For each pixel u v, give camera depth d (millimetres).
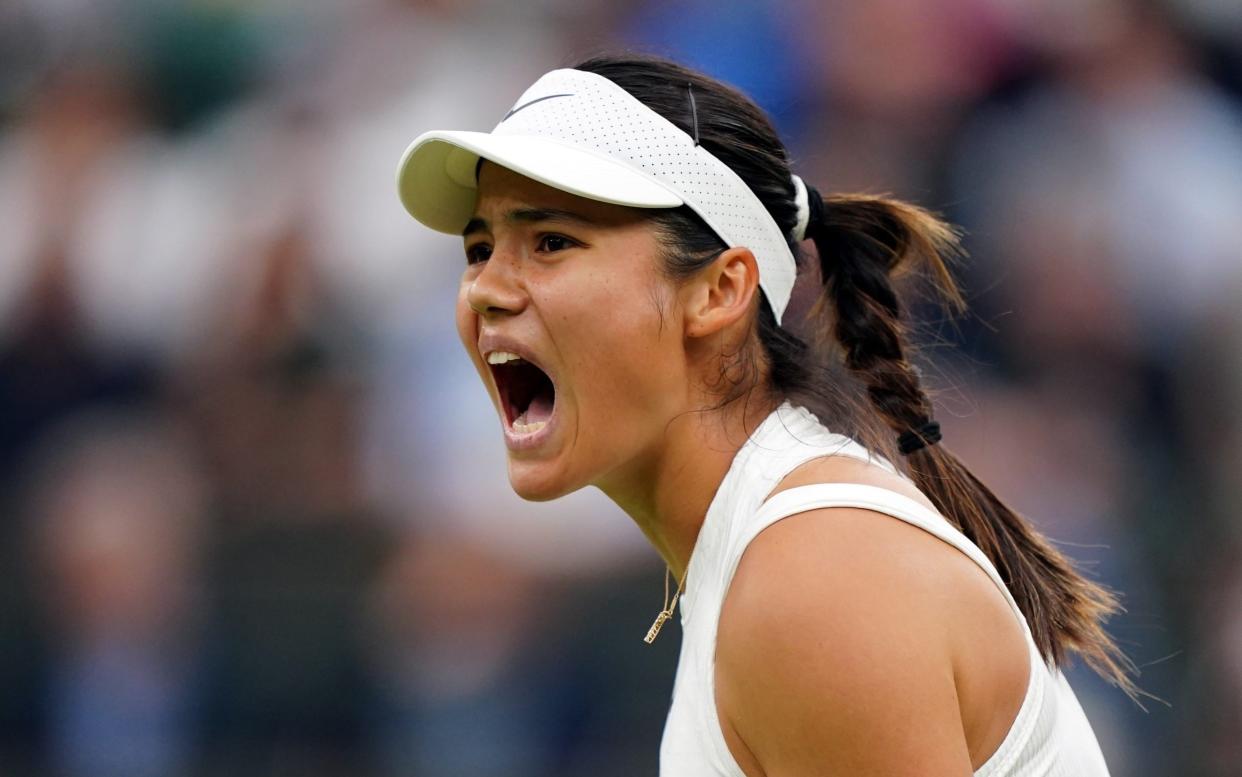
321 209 24641
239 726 21016
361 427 22828
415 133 25062
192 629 21469
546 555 20906
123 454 23219
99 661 21500
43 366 24484
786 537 7289
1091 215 23531
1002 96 25062
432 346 23156
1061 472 21375
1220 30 26016
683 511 8281
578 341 7922
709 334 8172
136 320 24828
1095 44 25297
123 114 27297
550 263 8016
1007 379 22266
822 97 25203
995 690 7258
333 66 26594
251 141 26125
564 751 20250
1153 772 18984
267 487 22656
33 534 22781
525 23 26641
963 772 6832
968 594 7246
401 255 24000
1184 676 19422
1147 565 20422
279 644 21234
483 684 20531
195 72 27703
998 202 24109
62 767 21250
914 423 8984
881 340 9156
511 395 8523
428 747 20500
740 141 8273
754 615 7109
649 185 7938
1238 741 19031
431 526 21641
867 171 24547
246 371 23766
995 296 22922
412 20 26562
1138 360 22734
